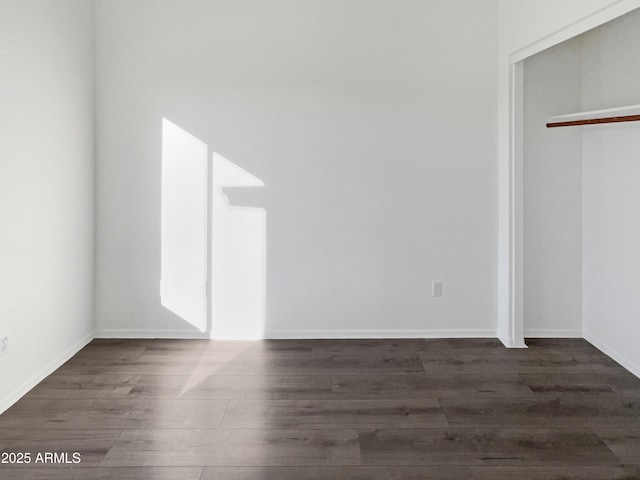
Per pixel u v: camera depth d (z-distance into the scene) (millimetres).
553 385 3451
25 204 3273
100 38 4227
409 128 4324
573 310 4406
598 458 2574
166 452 2625
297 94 4285
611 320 3947
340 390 3375
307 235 4367
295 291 4398
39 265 3453
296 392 3344
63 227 3777
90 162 4199
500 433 2820
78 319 4066
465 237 4395
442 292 4422
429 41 4289
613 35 3814
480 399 3240
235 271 4371
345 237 4375
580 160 4305
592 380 3535
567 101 4258
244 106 4281
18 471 2447
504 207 4246
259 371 3691
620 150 3775
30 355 3367
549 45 3572
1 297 3039
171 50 4242
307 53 4270
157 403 3176
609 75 3873
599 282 4117
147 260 4344
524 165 4293
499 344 4273
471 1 4273
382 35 4277
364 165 4336
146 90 4254
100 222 4312
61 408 3102
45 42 3475
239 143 4301
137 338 4367
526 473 2449
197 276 4363
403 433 2820
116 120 4262
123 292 4355
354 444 2707
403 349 4156
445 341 4355
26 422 2928
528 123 4273
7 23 3037
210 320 4387
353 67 4285
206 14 4238
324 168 4332
